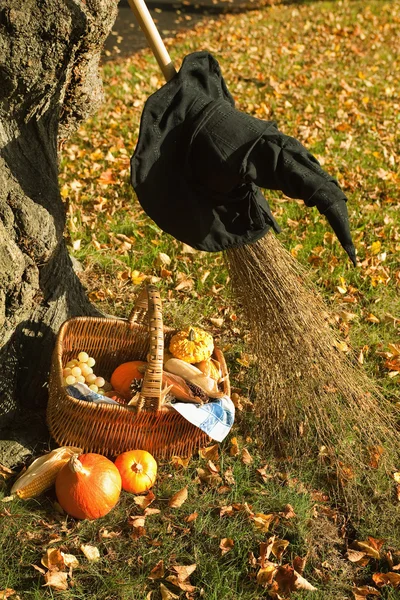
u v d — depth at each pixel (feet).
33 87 8.39
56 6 7.95
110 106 22.67
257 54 30.12
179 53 30.22
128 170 17.79
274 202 16.60
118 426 9.23
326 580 8.46
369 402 10.21
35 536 8.66
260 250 9.51
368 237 15.34
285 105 22.94
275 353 9.93
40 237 9.20
